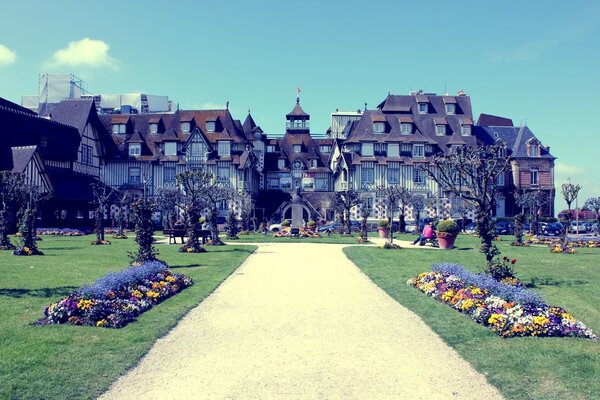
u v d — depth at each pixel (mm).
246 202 61688
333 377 8359
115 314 11461
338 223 59219
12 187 30688
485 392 7750
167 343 10211
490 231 16484
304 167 75750
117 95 94625
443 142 69875
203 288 16234
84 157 62000
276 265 22672
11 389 7480
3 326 10836
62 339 9977
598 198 48094
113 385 7934
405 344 10234
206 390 7770
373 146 67688
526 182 71938
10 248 27984
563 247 30203
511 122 84250
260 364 8977
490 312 11812
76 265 20984
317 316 12609
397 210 65500
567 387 7828
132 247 30891
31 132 53531
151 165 67188
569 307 13508
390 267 21703
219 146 67562
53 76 87125
